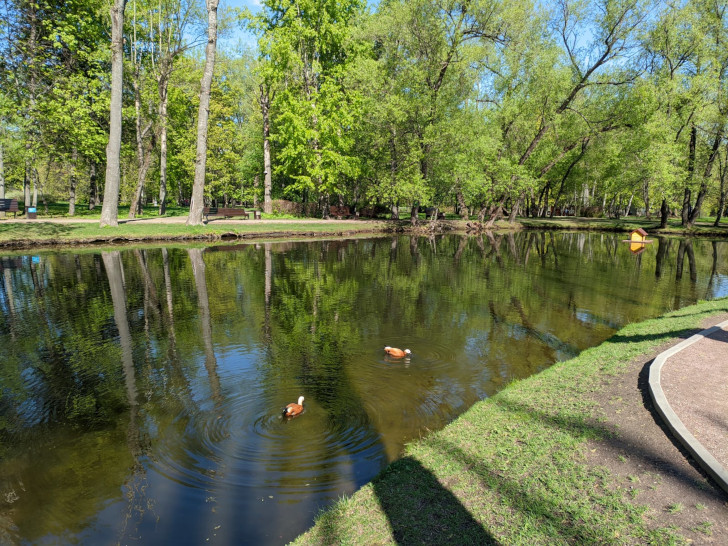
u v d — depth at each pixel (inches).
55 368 325.4
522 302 538.0
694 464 167.0
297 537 156.9
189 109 1642.5
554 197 2380.7
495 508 153.6
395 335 406.0
